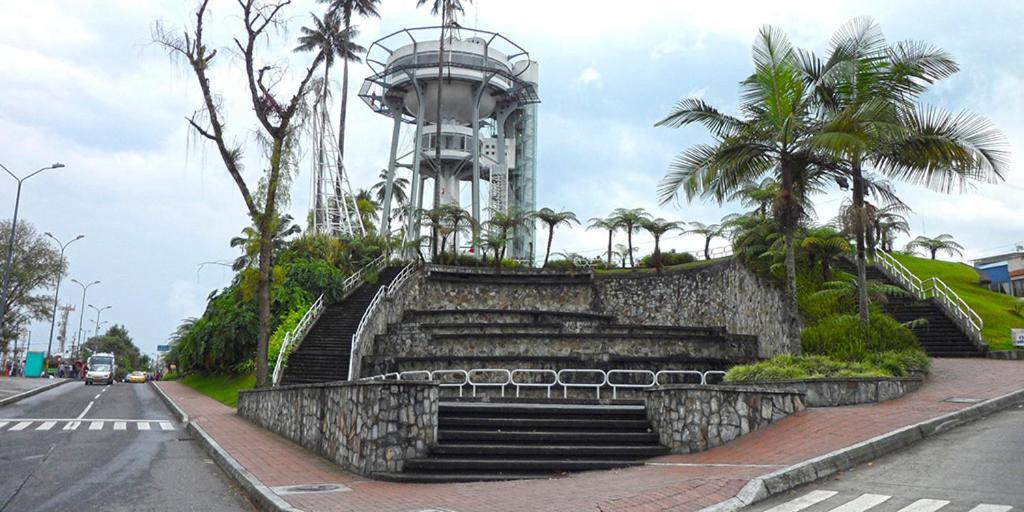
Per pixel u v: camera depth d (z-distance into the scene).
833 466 10.11
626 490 9.69
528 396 27.23
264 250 27.61
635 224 49.78
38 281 65.31
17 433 20.09
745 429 13.69
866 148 17.97
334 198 65.12
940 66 19.45
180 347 47.34
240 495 11.43
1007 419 13.12
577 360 27.75
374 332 35.06
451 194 70.94
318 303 40.69
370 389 12.64
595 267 52.56
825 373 18.22
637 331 33.78
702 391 13.58
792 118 19.48
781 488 9.20
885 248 42.53
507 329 34.06
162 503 10.59
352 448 13.19
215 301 46.22
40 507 10.19
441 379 28.28
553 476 12.02
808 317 25.33
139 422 24.42
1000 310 30.25
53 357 88.94
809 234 28.39
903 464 10.23
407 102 69.81
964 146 18.70
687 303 39.62
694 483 9.63
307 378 31.27
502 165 70.75
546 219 49.19
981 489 8.44
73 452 16.36
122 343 144.38
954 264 40.31
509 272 44.94
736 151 20.47
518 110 77.81
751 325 31.89
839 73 19.69
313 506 9.36
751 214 33.94
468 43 67.88
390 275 49.34
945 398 15.57
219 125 26.47
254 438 18.73
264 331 27.09
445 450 12.90
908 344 20.55
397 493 10.48
